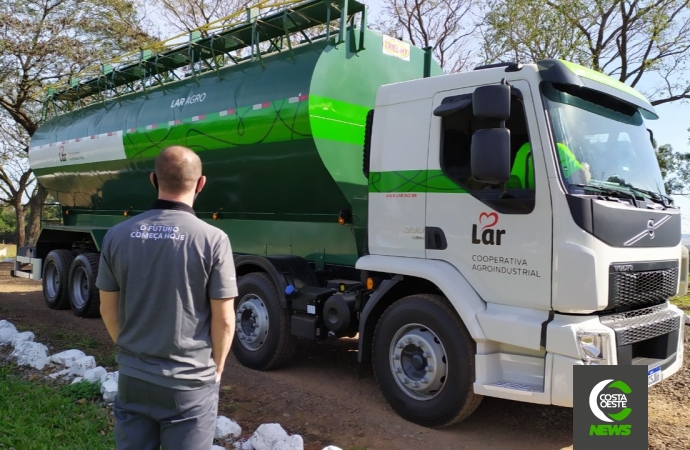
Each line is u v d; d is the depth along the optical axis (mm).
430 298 4555
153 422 2543
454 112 4406
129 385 2502
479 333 4145
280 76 6031
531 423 4766
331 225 6078
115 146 8500
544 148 3969
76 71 16109
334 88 5828
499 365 4203
